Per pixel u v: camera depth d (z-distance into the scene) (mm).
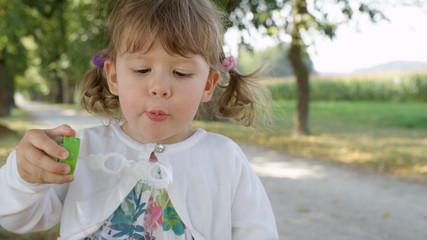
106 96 1466
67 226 1115
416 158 8227
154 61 1021
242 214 1252
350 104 27000
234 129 12336
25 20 11109
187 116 1049
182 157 1220
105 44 1398
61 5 10977
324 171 7156
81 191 1144
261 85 1587
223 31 1360
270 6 7375
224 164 1246
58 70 19203
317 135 12109
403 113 19203
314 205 4980
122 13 1082
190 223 1156
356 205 5004
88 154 1194
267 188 5852
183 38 1035
